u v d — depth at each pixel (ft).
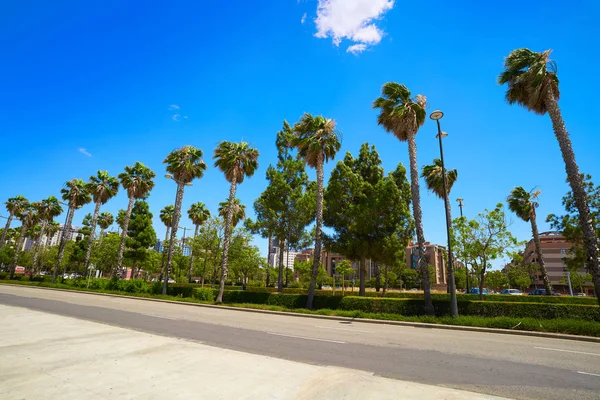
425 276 57.93
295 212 100.22
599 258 47.93
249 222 105.60
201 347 27.84
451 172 101.45
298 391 17.39
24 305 59.93
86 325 37.99
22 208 184.14
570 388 19.67
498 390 19.16
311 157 80.59
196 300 88.17
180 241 204.85
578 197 49.80
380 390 18.01
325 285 291.99
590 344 36.09
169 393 16.53
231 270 165.37
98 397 15.79
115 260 153.38
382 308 61.98
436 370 23.44
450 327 47.50
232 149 95.14
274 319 55.72
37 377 18.65
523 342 36.45
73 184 147.95
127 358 23.29
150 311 60.03
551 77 54.75
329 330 43.55
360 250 86.63
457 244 85.30
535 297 88.07
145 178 127.95
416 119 67.36
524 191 116.67
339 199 91.30
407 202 98.68
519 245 78.28
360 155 97.35
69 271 220.64
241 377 19.49
